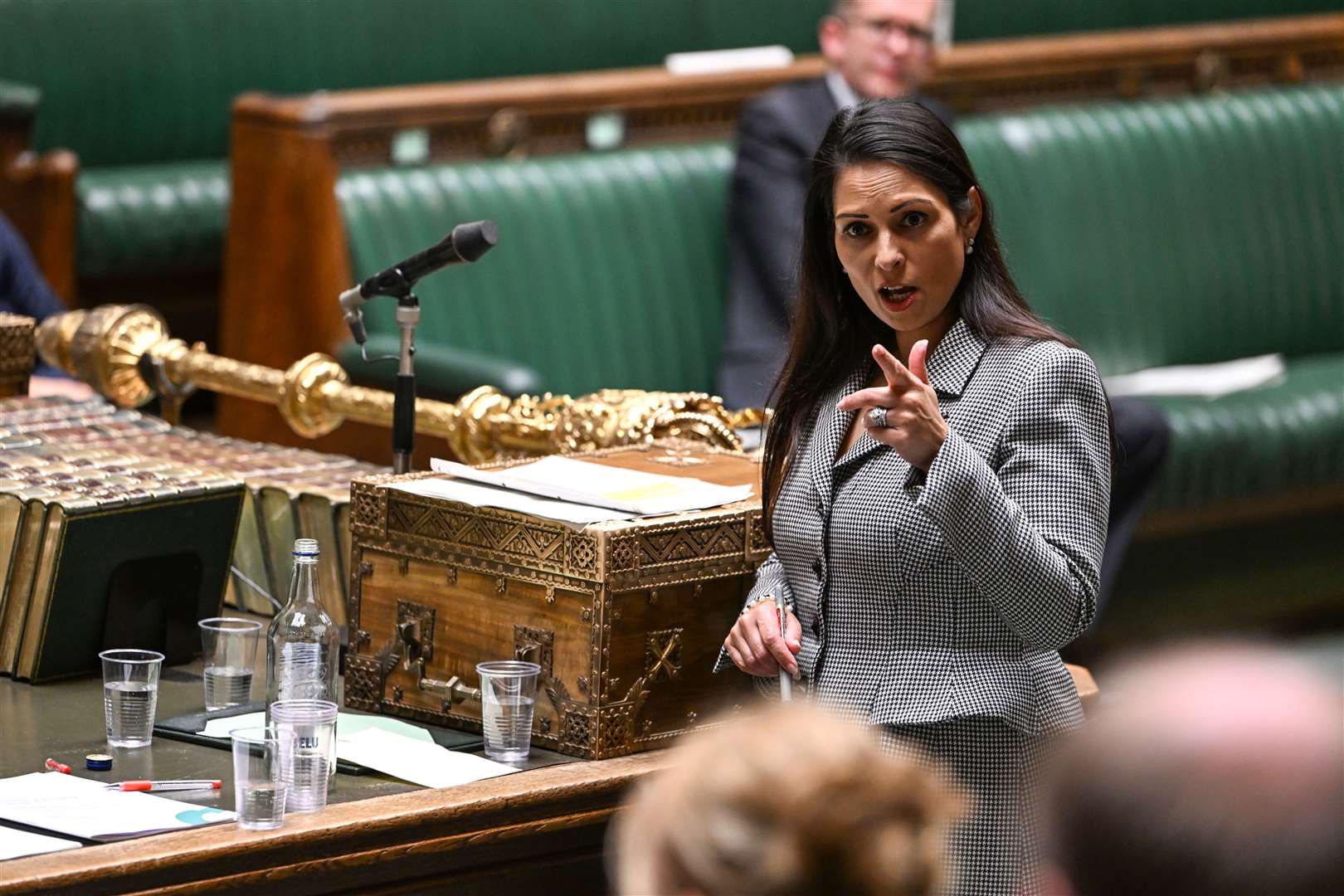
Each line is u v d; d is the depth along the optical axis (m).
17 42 26.22
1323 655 23.64
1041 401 9.60
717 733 4.47
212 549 13.06
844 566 10.02
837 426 10.30
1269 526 24.41
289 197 21.78
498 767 10.57
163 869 8.98
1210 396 24.56
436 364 19.83
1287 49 28.73
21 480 12.91
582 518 10.79
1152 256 25.98
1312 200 27.44
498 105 23.20
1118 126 26.20
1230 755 3.62
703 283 23.64
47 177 24.36
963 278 10.07
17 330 16.73
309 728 9.70
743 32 30.27
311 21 27.81
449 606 11.41
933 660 9.76
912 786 4.29
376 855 9.66
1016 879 9.68
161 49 27.09
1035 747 9.72
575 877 10.52
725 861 4.19
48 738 11.17
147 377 17.72
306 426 16.77
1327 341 27.62
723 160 24.12
